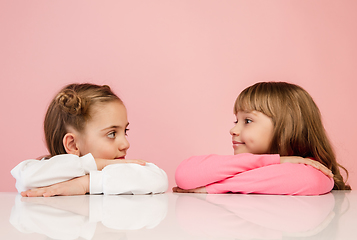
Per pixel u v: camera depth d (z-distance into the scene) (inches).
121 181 44.3
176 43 116.2
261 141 57.3
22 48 113.5
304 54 117.6
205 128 114.0
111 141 56.1
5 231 18.1
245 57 116.8
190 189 49.6
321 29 118.9
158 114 113.7
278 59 117.1
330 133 116.0
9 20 114.1
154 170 47.9
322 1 119.3
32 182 42.5
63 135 55.5
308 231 18.5
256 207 29.9
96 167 46.7
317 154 58.1
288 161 49.9
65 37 114.3
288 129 56.6
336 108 117.3
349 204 34.0
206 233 17.8
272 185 45.8
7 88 112.5
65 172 43.9
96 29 115.0
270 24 117.8
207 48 116.3
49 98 112.2
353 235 17.4
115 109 56.9
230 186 46.8
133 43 115.4
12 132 111.7
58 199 37.2
